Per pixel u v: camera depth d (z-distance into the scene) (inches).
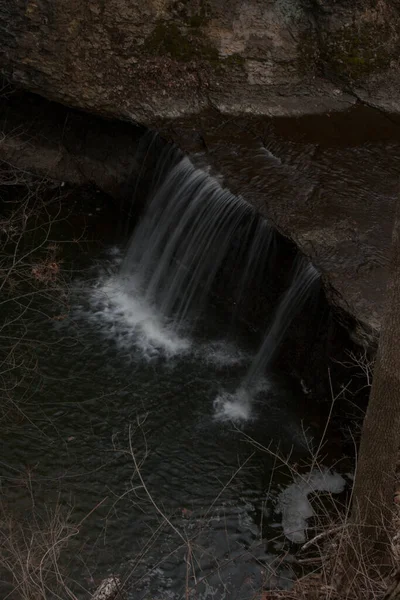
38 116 514.9
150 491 342.3
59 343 408.5
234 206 409.1
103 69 458.3
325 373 375.2
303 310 379.6
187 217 434.3
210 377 398.0
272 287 401.4
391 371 202.1
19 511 324.8
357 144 457.1
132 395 386.0
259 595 271.0
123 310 433.1
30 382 386.0
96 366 399.5
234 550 320.2
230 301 427.8
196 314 433.1
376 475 222.5
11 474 342.6
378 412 210.8
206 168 429.4
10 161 518.6
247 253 408.5
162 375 398.0
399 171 438.3
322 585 251.6
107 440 363.3
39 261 454.0
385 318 199.8
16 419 366.3
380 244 382.6
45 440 359.6
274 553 319.6
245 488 346.0
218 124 460.1
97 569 309.0
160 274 449.7
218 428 372.2
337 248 377.7
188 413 378.9
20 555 251.0
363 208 406.0
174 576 308.8
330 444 363.3
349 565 237.8
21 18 439.8
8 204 500.7
